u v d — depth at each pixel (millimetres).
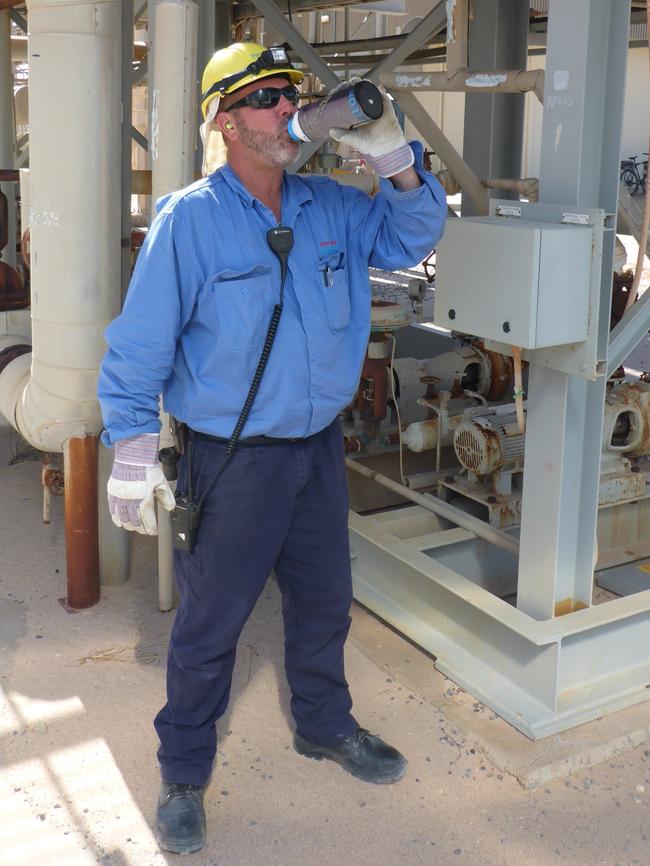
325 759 2484
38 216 2828
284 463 2117
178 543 2115
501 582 3379
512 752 2465
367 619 3156
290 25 4426
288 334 2016
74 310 2867
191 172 2826
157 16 2676
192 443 2115
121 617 3148
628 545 3658
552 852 2174
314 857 2150
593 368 2354
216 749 2355
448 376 3984
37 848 2160
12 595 3277
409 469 4012
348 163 7031
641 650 2803
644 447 3443
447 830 2238
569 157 2367
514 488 3689
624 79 2301
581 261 2277
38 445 3121
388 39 6117
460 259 2424
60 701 2693
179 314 1993
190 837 2156
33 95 2748
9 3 4570
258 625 3104
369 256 2195
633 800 2354
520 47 4086
